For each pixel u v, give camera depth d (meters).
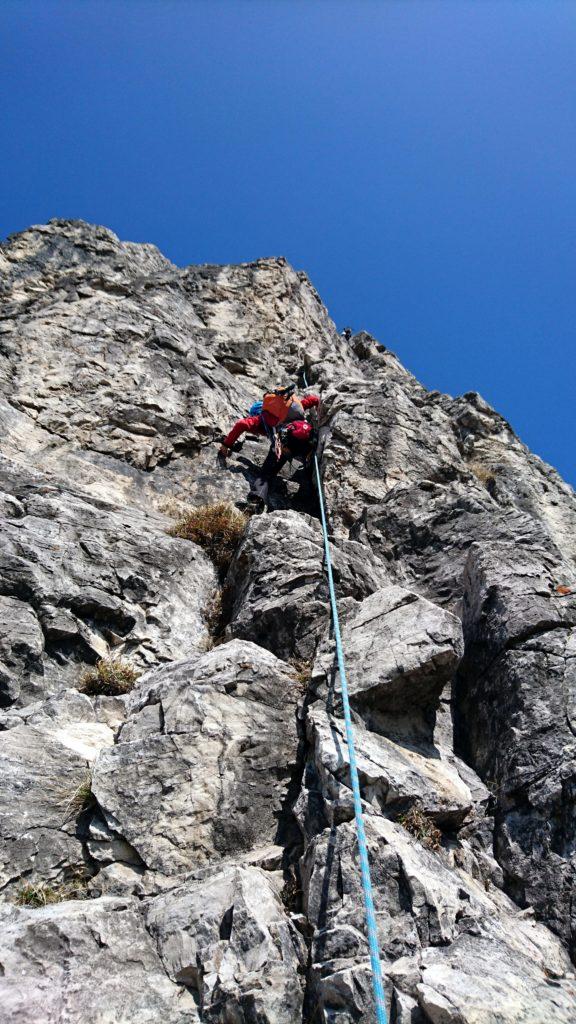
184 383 15.12
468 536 11.57
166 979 5.81
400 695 8.02
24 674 8.88
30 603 9.48
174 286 19.48
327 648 8.54
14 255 17.92
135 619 10.09
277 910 6.23
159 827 6.98
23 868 6.60
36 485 11.46
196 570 11.27
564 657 8.50
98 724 8.19
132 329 15.52
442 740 8.65
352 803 6.76
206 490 13.51
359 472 13.55
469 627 9.66
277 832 7.20
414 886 6.19
